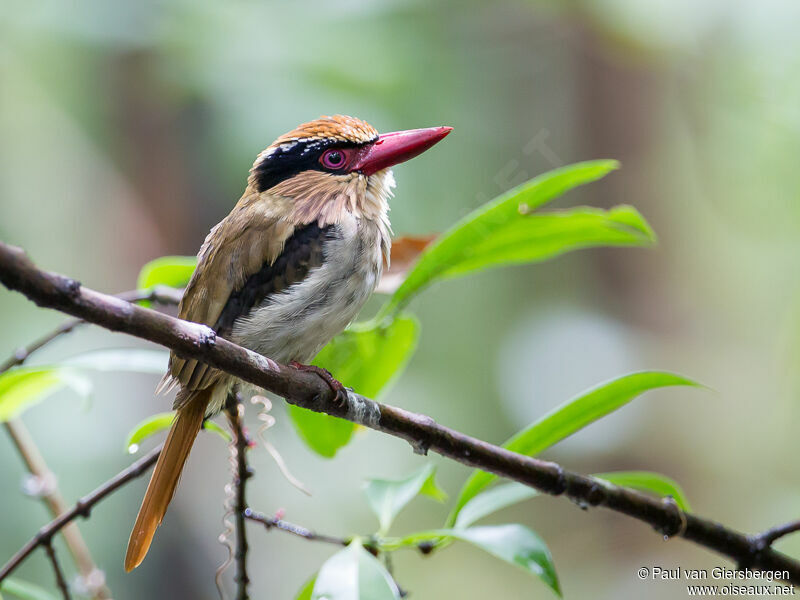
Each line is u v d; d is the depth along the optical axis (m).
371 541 4.93
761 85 10.92
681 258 12.49
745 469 11.96
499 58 11.85
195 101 10.73
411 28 10.95
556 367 11.50
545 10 11.35
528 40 11.95
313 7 10.29
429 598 12.09
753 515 11.65
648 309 12.48
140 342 10.94
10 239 11.78
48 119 11.53
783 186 11.48
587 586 11.83
